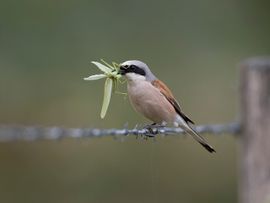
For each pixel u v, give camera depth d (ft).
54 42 48.47
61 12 49.08
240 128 28.55
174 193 43.37
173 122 27.48
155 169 43.19
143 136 24.06
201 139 27.48
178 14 52.26
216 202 43.98
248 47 53.26
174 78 50.34
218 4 53.26
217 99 49.06
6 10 47.91
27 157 42.29
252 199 27.58
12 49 47.62
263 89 27.63
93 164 42.78
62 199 42.47
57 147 42.57
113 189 42.80
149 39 51.06
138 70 26.81
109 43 49.73
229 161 44.16
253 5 53.93
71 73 47.98
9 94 46.29
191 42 52.19
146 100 26.71
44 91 47.01
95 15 49.88
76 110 45.96
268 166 27.35
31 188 42.32
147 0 51.47
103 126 44.52
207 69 51.24
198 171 43.75
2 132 17.02
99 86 46.85
